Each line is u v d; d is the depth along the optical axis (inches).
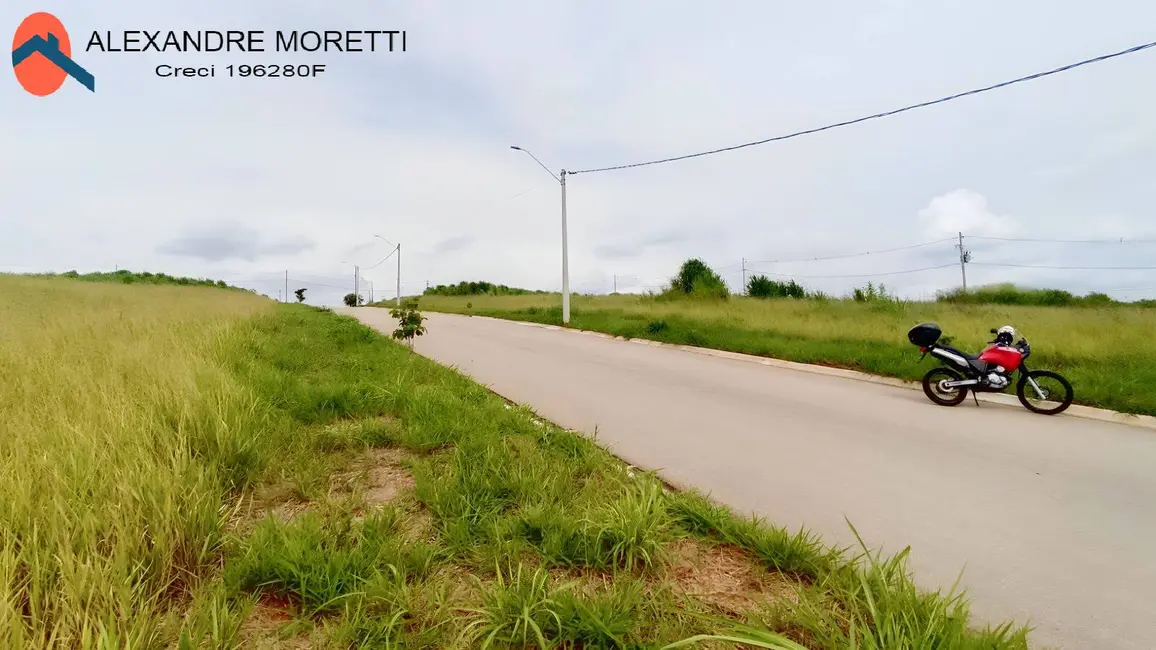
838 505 148.5
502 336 661.3
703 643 82.7
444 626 85.8
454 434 189.0
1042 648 90.4
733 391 315.0
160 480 110.6
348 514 121.8
